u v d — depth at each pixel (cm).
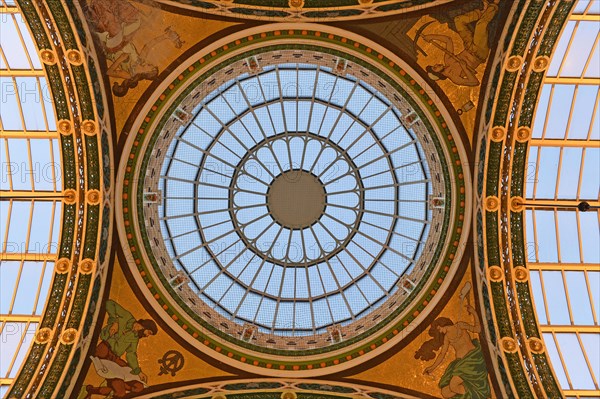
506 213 1811
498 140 1766
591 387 1886
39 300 1897
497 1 1636
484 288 1803
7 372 1819
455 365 1795
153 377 1794
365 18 1695
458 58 1734
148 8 1670
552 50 1678
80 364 1730
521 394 1705
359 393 1805
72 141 1758
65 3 1590
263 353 1847
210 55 1744
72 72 1684
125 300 1817
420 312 1839
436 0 1647
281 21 1709
